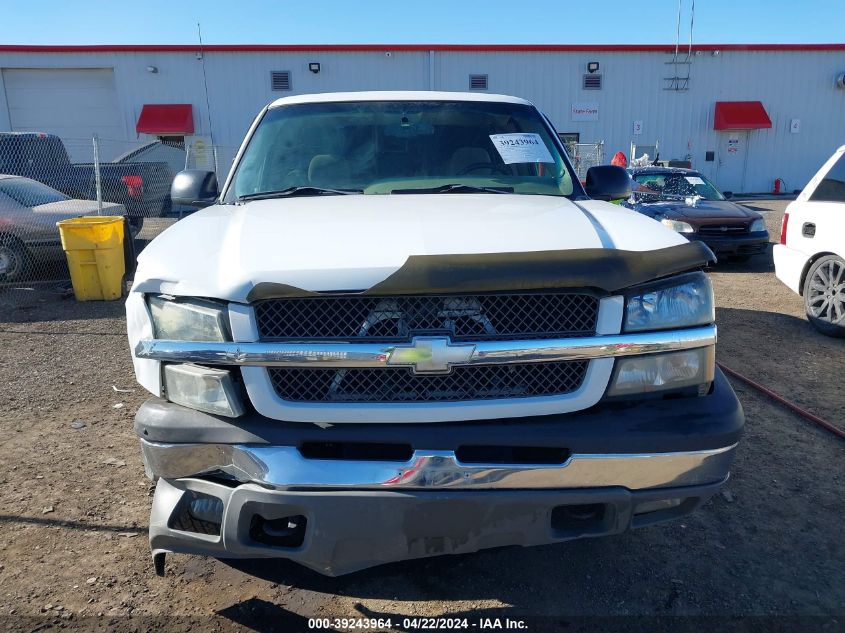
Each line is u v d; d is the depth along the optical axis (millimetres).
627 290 2146
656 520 2281
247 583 2695
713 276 9750
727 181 26844
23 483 3537
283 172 3439
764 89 26062
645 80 25734
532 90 25562
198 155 19438
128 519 3186
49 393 4977
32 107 25312
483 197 3053
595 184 3529
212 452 2139
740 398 4758
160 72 24828
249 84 24984
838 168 6426
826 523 3143
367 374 2096
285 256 2150
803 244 6609
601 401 2178
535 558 2881
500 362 2059
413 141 3557
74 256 8227
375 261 2088
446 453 2049
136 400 4820
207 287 2105
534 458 2141
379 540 2080
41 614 2496
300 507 2049
